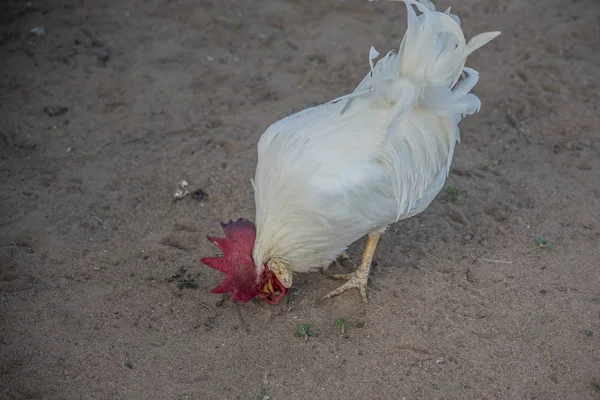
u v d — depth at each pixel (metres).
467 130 2.65
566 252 2.29
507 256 2.29
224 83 2.80
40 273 2.24
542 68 2.85
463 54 2.04
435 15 2.03
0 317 2.15
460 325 2.14
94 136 2.62
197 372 2.06
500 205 2.42
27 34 2.93
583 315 2.15
